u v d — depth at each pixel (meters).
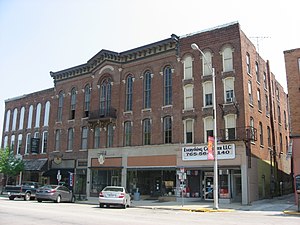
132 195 33.28
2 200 29.77
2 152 44.66
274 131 37.53
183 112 31.50
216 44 30.88
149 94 34.97
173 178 31.28
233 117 28.80
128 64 37.34
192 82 31.59
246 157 27.28
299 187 22.72
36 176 44.88
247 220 14.80
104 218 14.36
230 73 29.41
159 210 22.03
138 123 34.88
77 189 39.38
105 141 37.31
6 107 54.16
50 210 18.61
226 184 28.17
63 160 41.84
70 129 42.44
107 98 38.59
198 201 28.97
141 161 33.47
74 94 43.16
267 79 37.88
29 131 48.41
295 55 27.56
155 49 35.06
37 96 48.69
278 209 22.28
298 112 26.42
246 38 31.50
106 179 36.44
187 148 30.36
